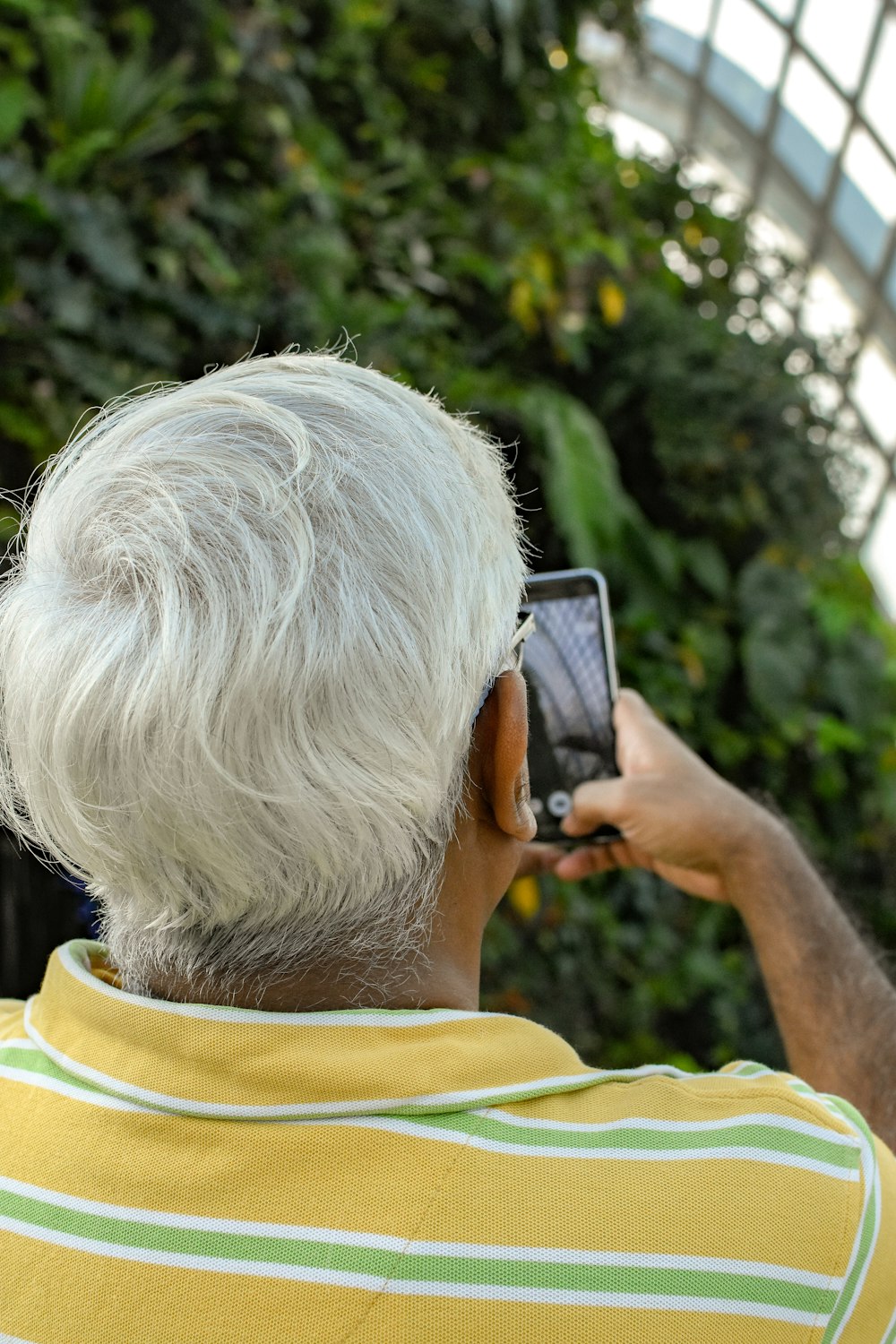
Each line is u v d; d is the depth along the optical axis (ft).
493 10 15.90
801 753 15.83
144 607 1.56
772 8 27.61
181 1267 1.49
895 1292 1.65
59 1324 1.50
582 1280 1.47
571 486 12.61
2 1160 1.65
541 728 3.31
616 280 15.84
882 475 33.40
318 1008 1.66
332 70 14.12
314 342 11.40
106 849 1.58
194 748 1.48
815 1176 1.61
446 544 1.65
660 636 14.20
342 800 1.51
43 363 9.12
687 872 3.21
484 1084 1.60
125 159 10.53
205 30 11.67
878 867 16.21
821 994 2.76
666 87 30.50
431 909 1.73
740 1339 1.49
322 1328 1.44
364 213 13.76
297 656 1.49
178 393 1.81
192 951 1.65
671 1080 1.77
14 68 10.21
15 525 7.20
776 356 17.06
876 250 32.32
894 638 18.65
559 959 11.50
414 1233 1.48
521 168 16.10
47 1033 1.77
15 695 1.65
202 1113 1.55
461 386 12.79
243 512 1.58
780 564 16.06
